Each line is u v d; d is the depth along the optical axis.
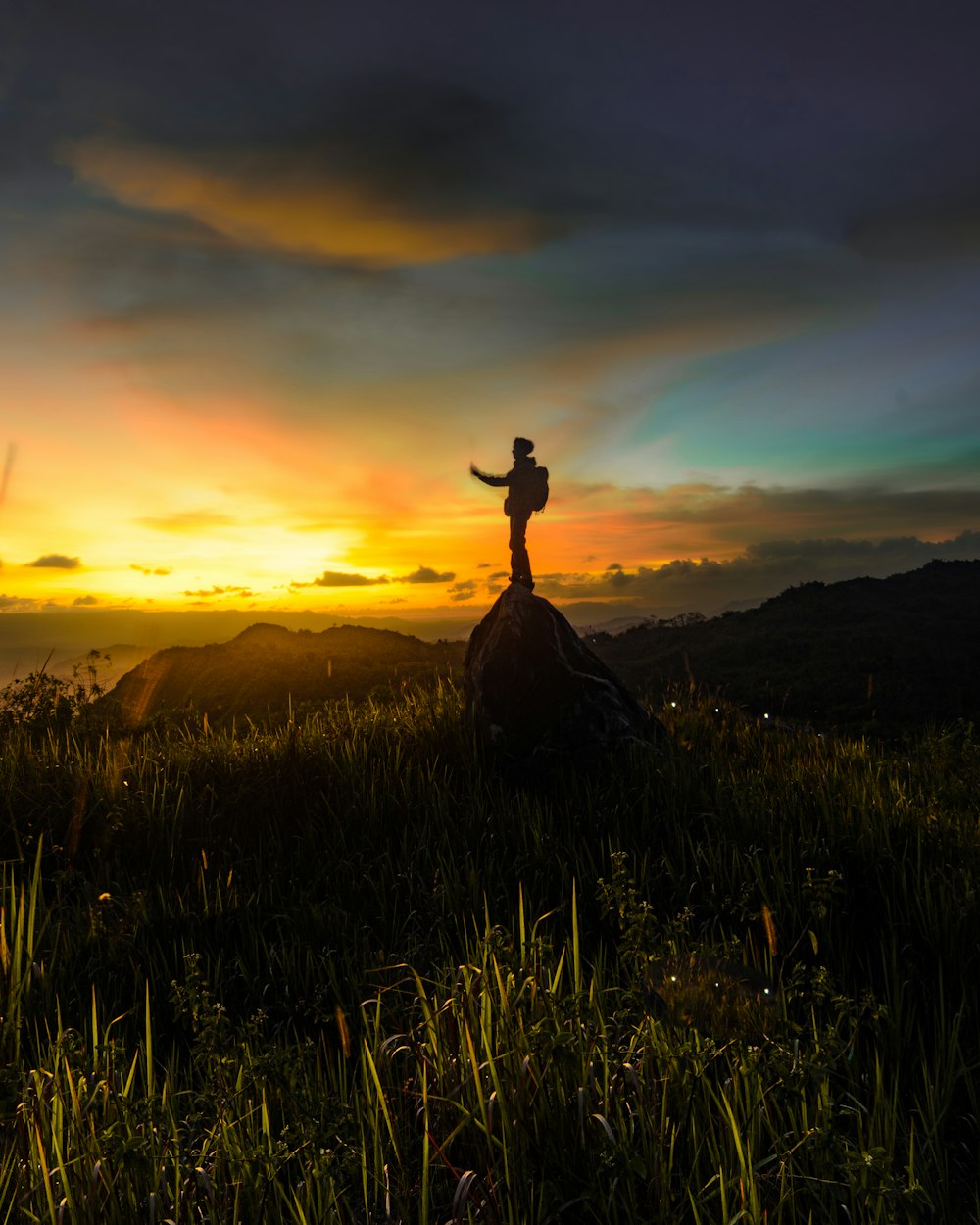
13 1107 3.13
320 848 6.87
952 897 5.35
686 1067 3.36
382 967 4.59
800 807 7.25
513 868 6.14
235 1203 2.71
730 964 4.15
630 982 3.99
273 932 5.53
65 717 10.02
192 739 9.34
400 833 7.00
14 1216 2.84
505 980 3.90
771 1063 3.14
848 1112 3.23
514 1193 2.87
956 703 20.50
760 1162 2.85
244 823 7.35
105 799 7.20
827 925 5.13
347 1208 2.95
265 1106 3.11
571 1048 3.27
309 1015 4.48
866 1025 3.99
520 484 9.77
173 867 6.44
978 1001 4.41
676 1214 2.82
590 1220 2.93
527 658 8.77
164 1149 3.00
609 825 7.00
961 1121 3.59
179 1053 4.18
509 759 8.43
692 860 6.31
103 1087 3.22
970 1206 3.03
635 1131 3.22
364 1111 3.32
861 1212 2.74
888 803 7.66
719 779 7.86
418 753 8.73
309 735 9.01
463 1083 3.19
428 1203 2.99
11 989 4.29
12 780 7.42
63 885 6.14
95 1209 2.78
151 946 5.24
